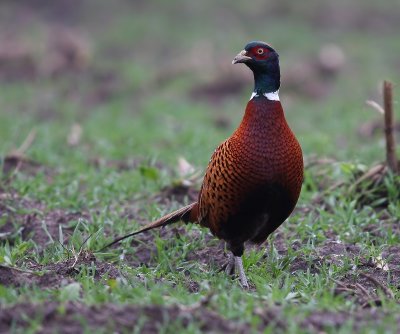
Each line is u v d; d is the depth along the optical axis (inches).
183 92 1258.0
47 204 615.8
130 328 367.9
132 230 559.2
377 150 810.2
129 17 1737.2
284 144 452.4
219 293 421.4
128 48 1579.7
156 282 467.8
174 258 526.3
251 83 1255.5
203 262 526.3
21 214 591.5
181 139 916.0
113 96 1250.0
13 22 1685.5
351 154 786.2
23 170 724.7
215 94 1248.8
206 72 1312.7
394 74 1349.7
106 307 382.6
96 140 901.8
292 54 1492.4
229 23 1723.7
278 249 537.3
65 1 1780.3
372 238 550.9
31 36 1556.3
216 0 1817.2
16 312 376.8
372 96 1200.8
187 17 1758.1
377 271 498.0
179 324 367.2
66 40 1391.5
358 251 529.0
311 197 623.5
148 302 398.0
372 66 1414.9
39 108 1144.2
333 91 1252.5
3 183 653.9
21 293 418.6
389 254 523.5
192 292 455.8
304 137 912.3
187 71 1339.8
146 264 527.5
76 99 1226.0
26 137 886.4
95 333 355.9
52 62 1358.3
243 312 385.1
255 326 370.3
